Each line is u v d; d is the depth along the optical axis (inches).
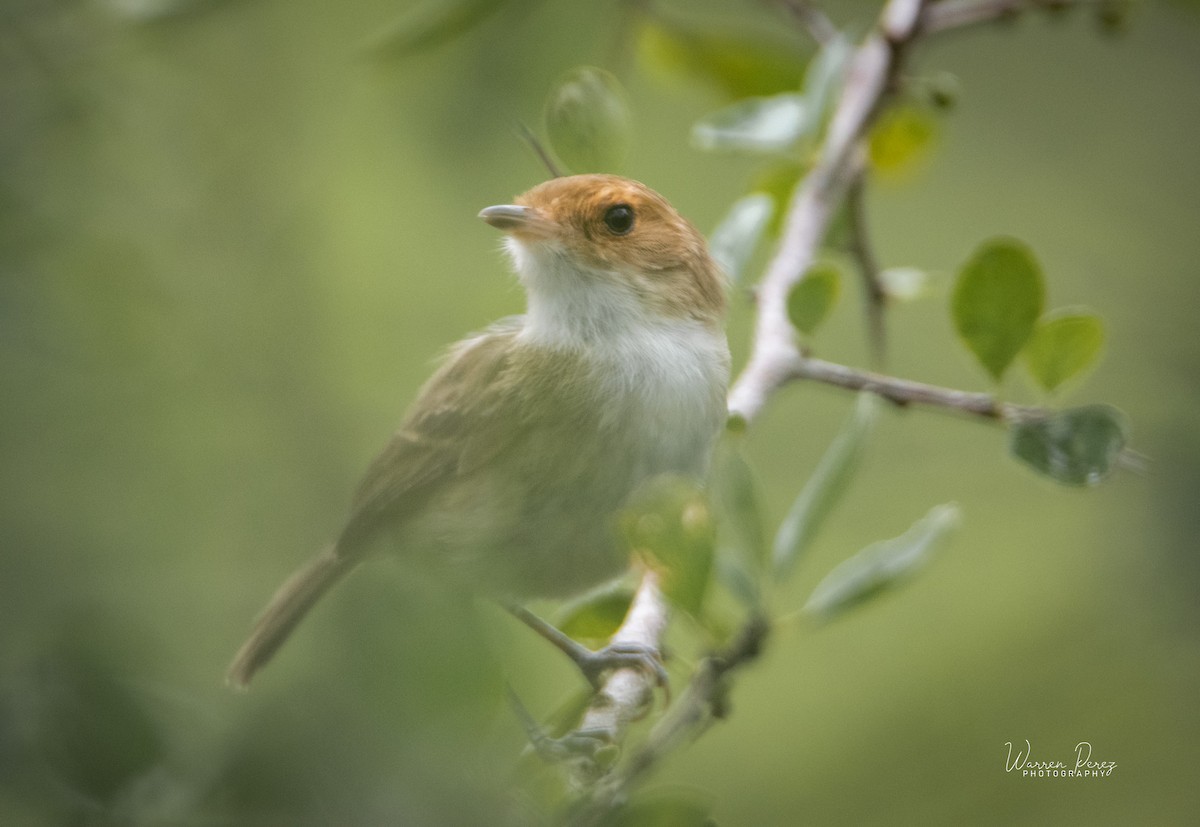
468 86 369.1
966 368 511.8
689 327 344.2
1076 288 513.0
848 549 492.7
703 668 268.2
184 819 177.2
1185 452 458.3
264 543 271.4
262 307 355.9
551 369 333.7
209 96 391.9
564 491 328.5
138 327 316.2
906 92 386.3
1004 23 387.2
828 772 443.8
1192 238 524.4
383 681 162.2
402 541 350.6
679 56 435.8
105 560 236.4
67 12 332.2
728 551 297.7
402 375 398.9
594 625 320.2
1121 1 392.8
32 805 186.2
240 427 316.8
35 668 191.3
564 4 374.9
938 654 466.0
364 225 414.6
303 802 163.6
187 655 200.2
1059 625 457.1
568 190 341.7
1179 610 443.8
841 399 511.5
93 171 329.4
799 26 419.5
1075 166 551.5
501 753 179.0
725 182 532.7
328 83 414.9
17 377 283.3
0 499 251.1
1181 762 427.8
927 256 540.4
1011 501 494.0
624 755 282.0
